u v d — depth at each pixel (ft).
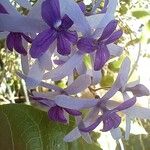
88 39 0.31
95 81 0.34
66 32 0.31
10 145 0.43
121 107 0.34
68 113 0.36
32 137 0.44
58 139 0.45
